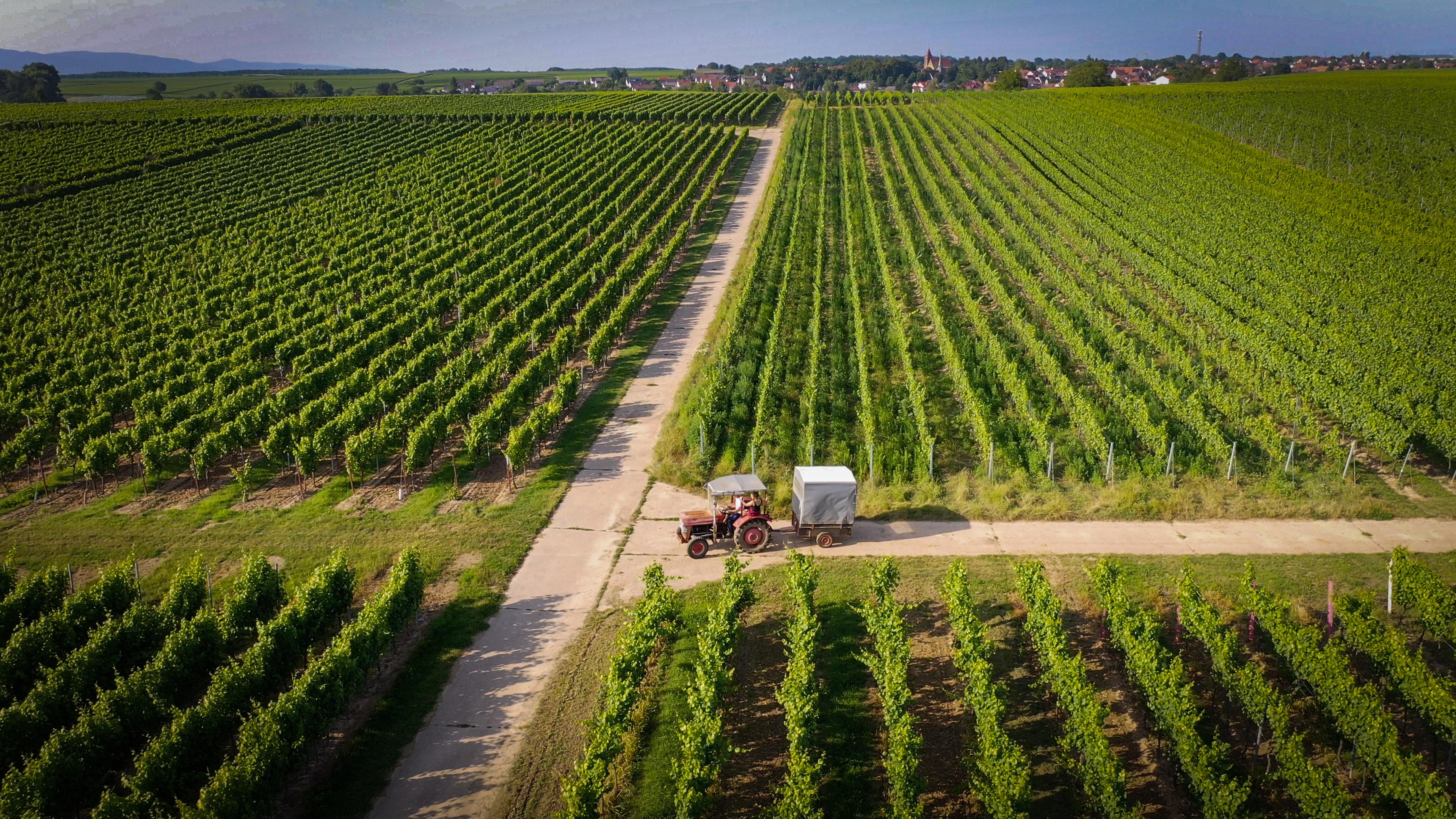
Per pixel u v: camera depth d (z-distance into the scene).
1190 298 53.94
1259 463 36.19
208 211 89.12
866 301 59.69
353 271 68.75
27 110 155.50
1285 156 105.75
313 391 45.28
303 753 19.75
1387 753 18.28
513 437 35.94
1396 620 25.58
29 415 42.69
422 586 26.23
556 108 158.50
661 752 20.95
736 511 30.64
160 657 22.02
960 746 21.00
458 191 96.19
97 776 19.41
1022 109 146.00
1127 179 92.50
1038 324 54.53
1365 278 59.09
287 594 27.58
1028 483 34.88
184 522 33.81
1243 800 17.25
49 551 31.50
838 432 40.16
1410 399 40.31
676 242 72.81
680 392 45.75
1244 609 25.78
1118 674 23.44
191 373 47.28
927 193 91.88
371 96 187.62
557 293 62.78
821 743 21.16
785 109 164.50
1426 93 136.75
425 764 20.70
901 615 26.53
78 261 71.69
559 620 26.58
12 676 22.61
